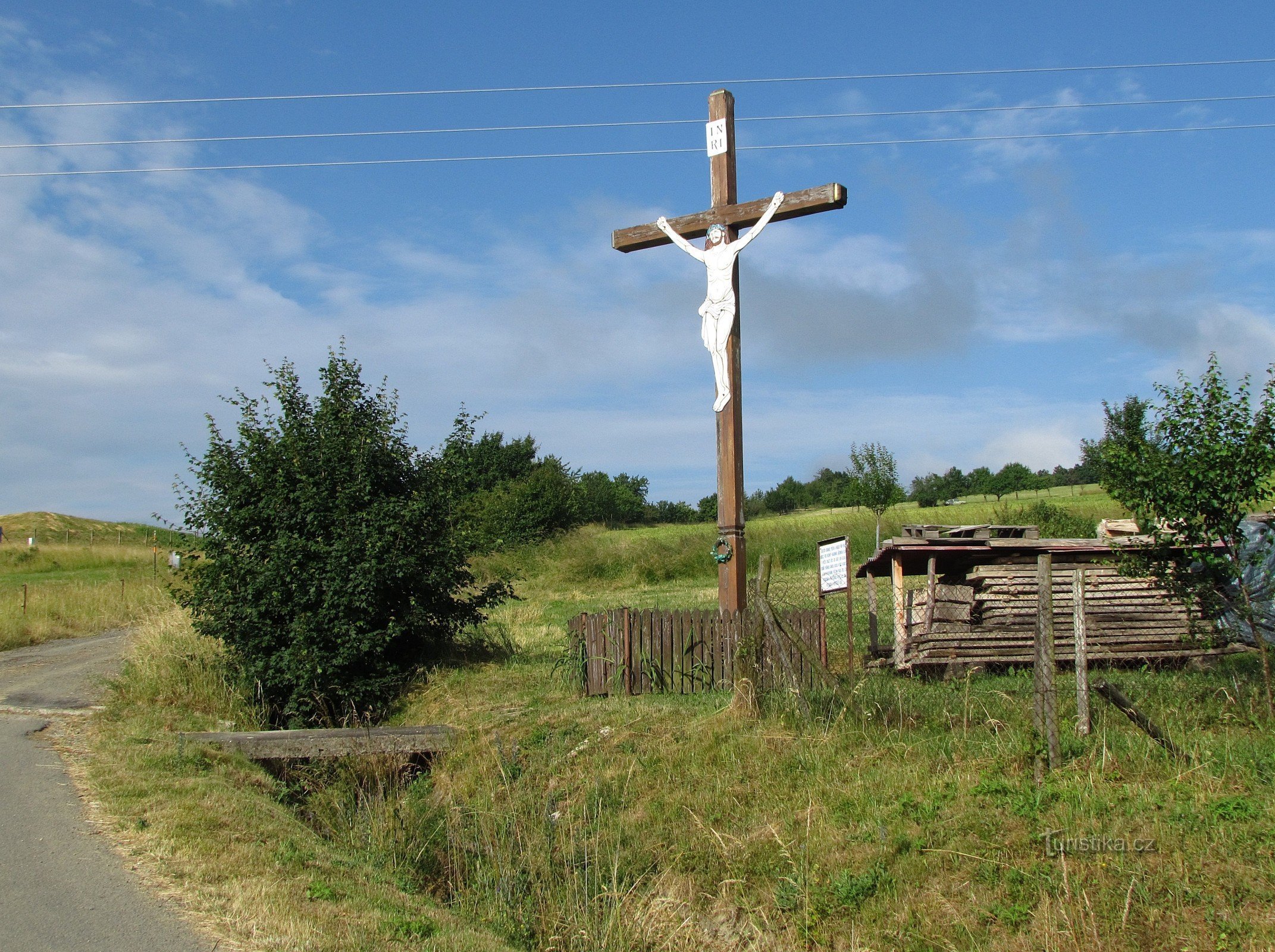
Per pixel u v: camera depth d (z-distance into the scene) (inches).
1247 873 243.4
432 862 350.3
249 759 427.5
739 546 482.9
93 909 239.9
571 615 891.4
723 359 482.9
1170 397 356.5
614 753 398.3
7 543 2247.8
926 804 305.1
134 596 1102.4
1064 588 477.4
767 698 404.8
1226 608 359.6
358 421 621.6
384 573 561.3
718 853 318.3
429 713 516.7
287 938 227.1
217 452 595.2
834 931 271.9
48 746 422.0
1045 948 240.1
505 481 1985.7
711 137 494.6
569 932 296.7
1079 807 282.5
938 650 472.1
